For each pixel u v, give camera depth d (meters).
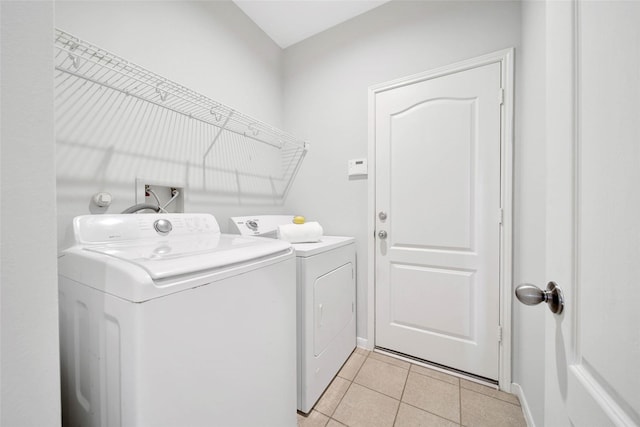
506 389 1.45
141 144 1.30
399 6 1.80
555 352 0.53
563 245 0.49
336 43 2.07
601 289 0.38
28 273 0.39
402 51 1.78
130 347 0.58
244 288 0.83
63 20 1.03
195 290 0.68
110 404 0.63
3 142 0.37
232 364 0.79
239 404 0.81
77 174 1.07
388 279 1.85
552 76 0.55
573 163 0.47
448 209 1.64
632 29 0.32
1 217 0.37
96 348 0.68
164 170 1.41
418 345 1.74
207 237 1.22
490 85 1.50
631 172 0.32
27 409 0.39
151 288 0.59
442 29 1.64
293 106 2.30
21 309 0.39
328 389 1.48
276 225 1.94
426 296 1.71
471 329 1.58
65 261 0.80
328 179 2.11
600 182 0.39
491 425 1.22
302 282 1.29
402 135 1.78
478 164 1.55
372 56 1.90
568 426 0.47
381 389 1.47
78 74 1.01
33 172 0.39
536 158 1.14
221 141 1.76
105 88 1.16
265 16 1.98
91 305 0.69
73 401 0.77
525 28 1.33
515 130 1.44
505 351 1.46
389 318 1.85
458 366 1.61
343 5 1.87
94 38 1.12
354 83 1.98
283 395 1.02
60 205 1.03
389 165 1.83
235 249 0.91
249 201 1.99
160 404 0.60
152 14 1.34
